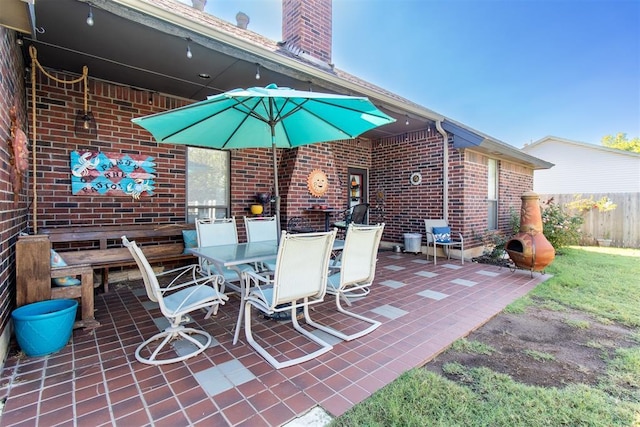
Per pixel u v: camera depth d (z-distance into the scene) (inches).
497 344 107.1
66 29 120.5
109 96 172.6
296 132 161.6
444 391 79.2
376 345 104.2
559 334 114.7
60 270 111.8
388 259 255.1
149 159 185.5
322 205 257.3
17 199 118.5
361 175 314.0
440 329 117.2
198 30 124.4
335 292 119.8
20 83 131.0
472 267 225.0
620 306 142.4
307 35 246.7
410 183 287.6
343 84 179.8
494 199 300.7
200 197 207.8
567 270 215.2
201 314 132.1
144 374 86.4
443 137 262.4
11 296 109.7
